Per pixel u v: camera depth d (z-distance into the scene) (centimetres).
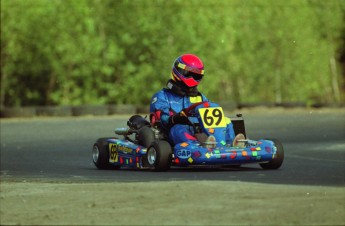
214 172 3997
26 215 2573
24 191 3147
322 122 9356
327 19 16950
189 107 4209
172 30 13188
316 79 15962
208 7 13950
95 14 13150
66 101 12619
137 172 4188
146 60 13275
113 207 2636
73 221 2428
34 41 12438
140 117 4516
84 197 2894
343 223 2289
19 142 7069
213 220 2356
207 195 2794
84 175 4100
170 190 2945
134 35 13225
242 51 14900
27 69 12631
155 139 4266
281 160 4131
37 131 8319
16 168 4794
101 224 2364
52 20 12400
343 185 3300
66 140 7175
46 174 4272
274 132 7856
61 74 12588
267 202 2623
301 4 15612
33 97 12975
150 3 13250
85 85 12800
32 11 12238
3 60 12338
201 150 3925
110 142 4528
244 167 4334
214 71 13725
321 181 3494
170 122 4231
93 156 4625
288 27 15300
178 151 3984
